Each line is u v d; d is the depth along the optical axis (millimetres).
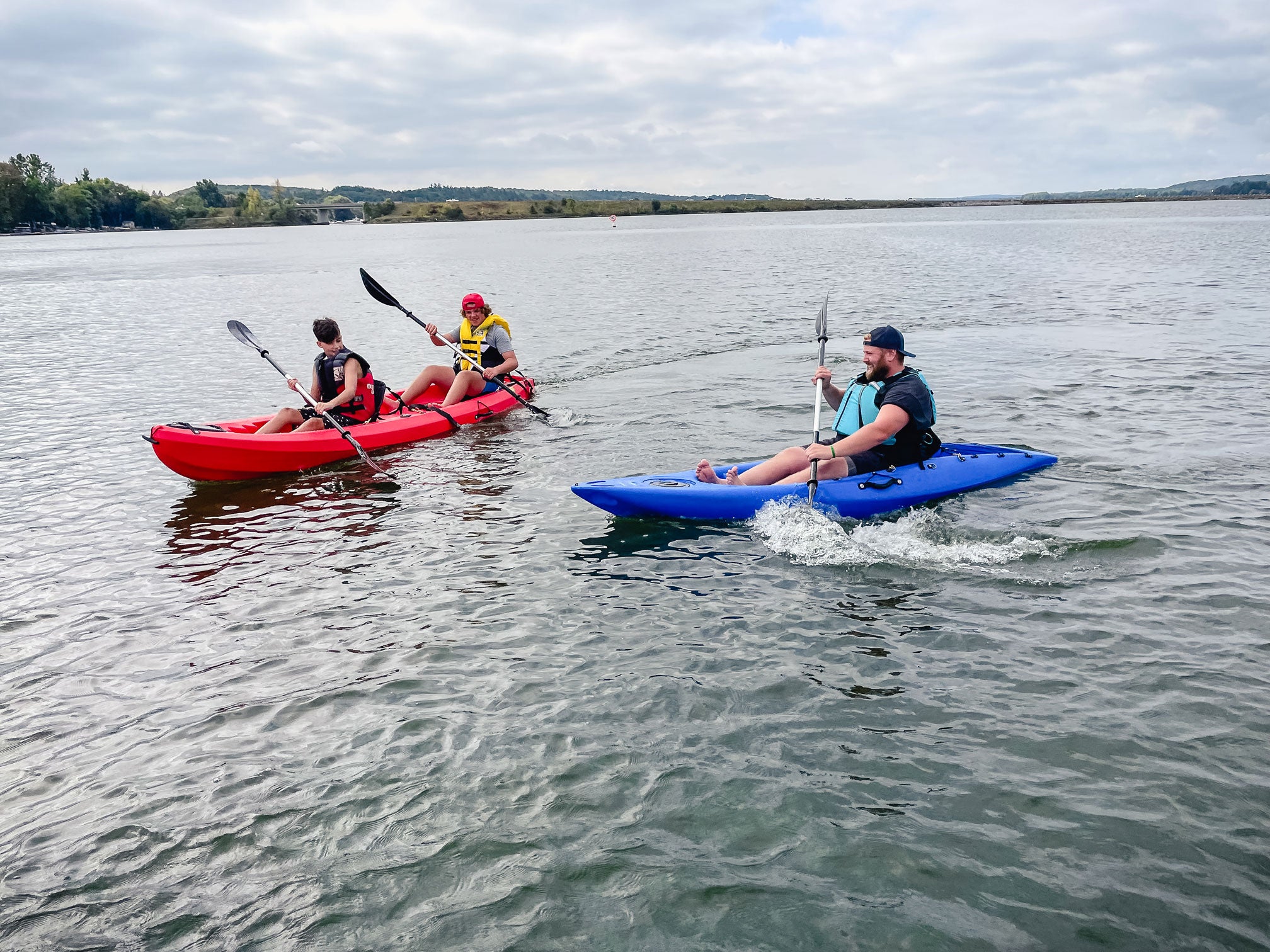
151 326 18953
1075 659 4074
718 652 4305
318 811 3256
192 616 4969
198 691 4164
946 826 3016
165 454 7316
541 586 5172
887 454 6406
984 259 31750
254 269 38438
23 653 4609
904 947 2535
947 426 8258
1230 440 7340
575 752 3539
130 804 3348
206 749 3693
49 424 9945
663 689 3980
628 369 12289
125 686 4250
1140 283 21297
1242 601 4531
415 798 3295
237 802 3328
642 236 68125
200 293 26906
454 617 4812
